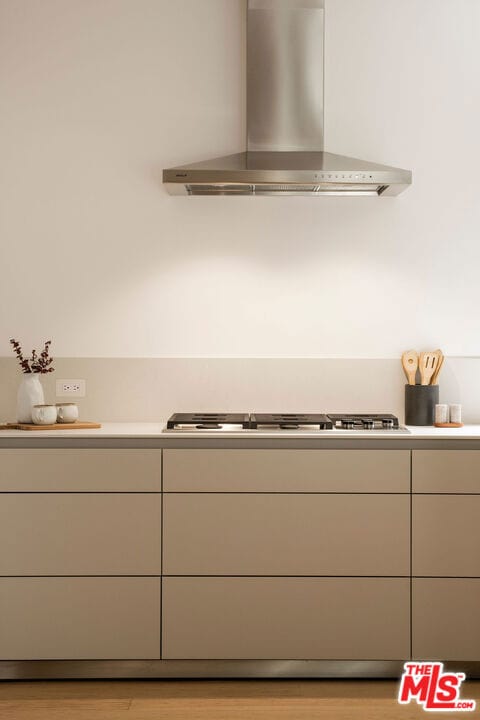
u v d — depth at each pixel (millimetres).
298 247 3615
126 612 3033
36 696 2934
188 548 3031
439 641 3033
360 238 3617
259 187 3404
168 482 3029
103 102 3600
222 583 3033
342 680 3070
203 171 3199
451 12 3607
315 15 3471
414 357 3561
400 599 3031
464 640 3031
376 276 3598
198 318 3617
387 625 3031
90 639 3035
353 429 3186
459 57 3617
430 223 3617
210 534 3031
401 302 3602
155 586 3031
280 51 3471
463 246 3588
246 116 3506
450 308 3600
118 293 3619
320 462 3029
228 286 3617
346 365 3600
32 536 3029
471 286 3592
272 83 3475
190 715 2781
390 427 3223
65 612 3035
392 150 3621
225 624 3035
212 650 3035
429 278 3596
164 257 3617
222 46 3592
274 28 3471
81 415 3609
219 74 3596
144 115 3598
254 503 3031
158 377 3607
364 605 3035
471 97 3615
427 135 3617
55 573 3031
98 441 3041
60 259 3611
